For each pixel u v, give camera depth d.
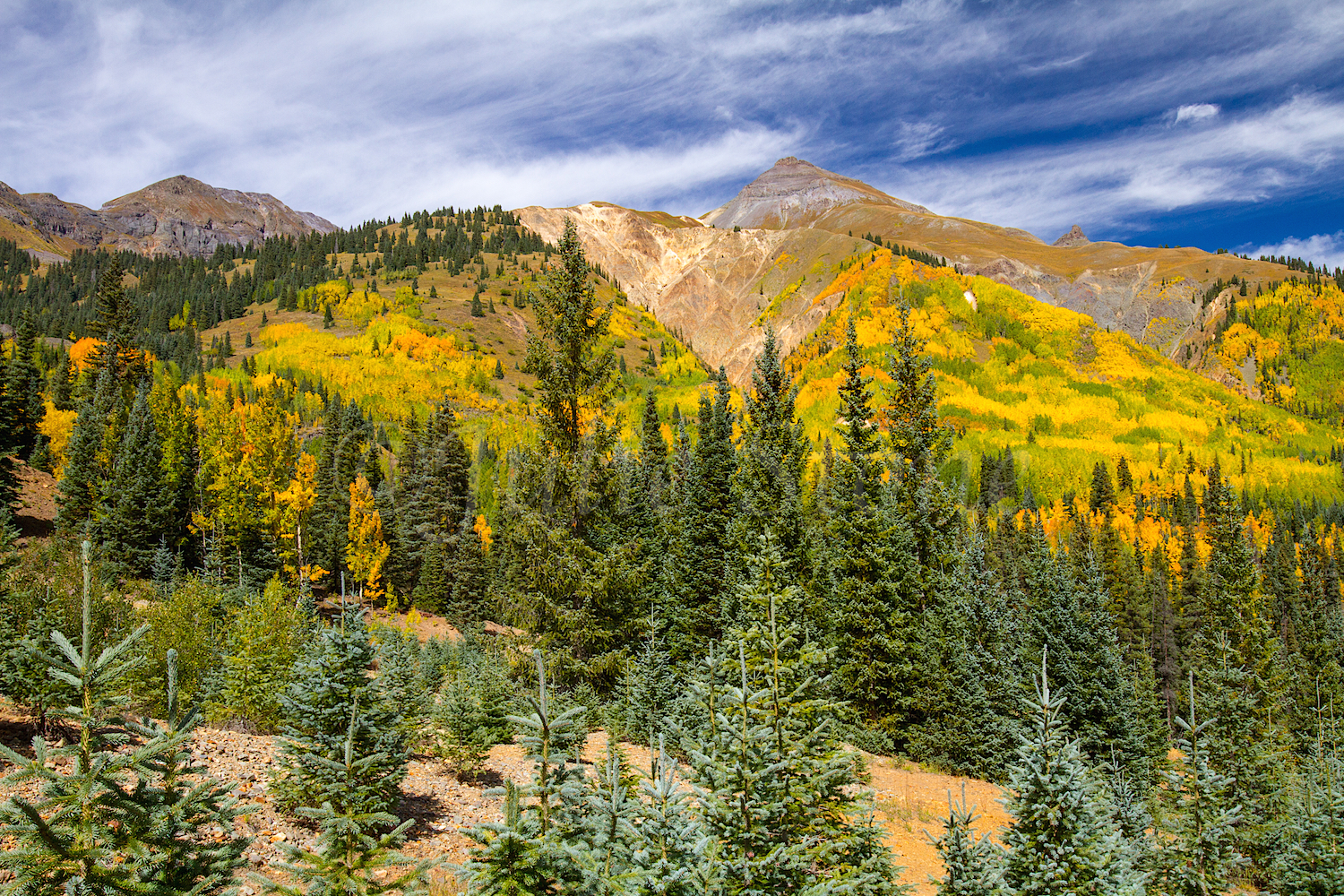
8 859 5.33
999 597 32.75
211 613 20.42
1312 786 16.94
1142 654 50.72
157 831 6.10
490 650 24.06
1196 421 185.12
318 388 157.75
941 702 24.48
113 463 51.53
